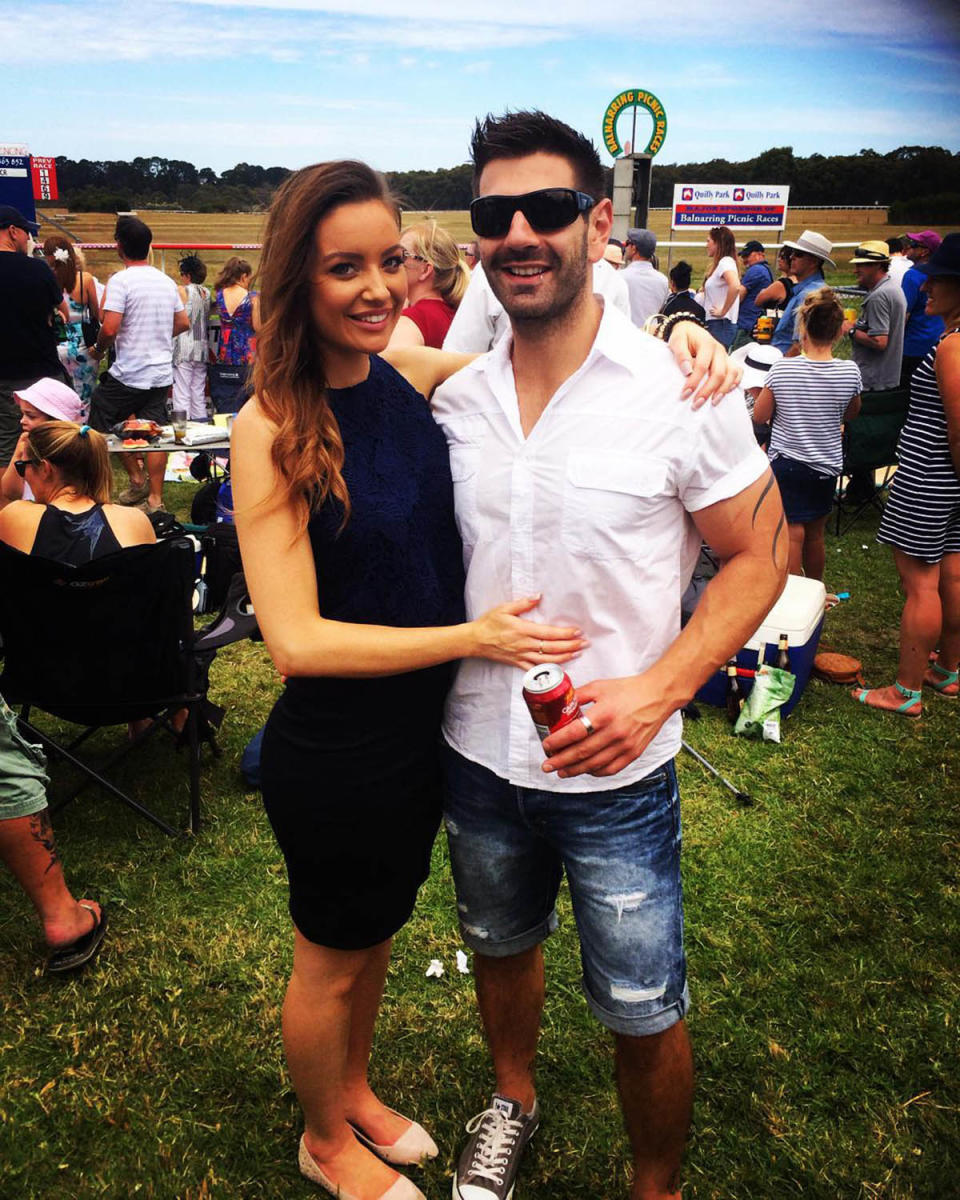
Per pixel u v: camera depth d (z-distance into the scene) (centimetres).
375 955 181
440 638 142
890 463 627
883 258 673
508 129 132
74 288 704
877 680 434
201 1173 195
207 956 253
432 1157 198
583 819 153
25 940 258
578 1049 225
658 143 1107
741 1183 193
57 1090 213
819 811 325
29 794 234
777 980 247
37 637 279
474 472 152
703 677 144
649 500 141
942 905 278
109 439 496
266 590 140
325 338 141
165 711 336
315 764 153
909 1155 199
